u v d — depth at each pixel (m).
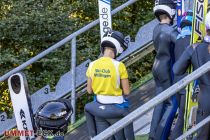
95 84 7.54
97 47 14.81
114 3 16.03
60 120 5.12
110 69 7.45
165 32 8.27
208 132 6.62
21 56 14.73
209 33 6.58
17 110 8.06
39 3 15.54
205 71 4.17
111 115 7.44
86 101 14.34
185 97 7.72
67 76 10.40
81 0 16.03
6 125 10.39
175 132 7.90
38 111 5.18
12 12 15.42
